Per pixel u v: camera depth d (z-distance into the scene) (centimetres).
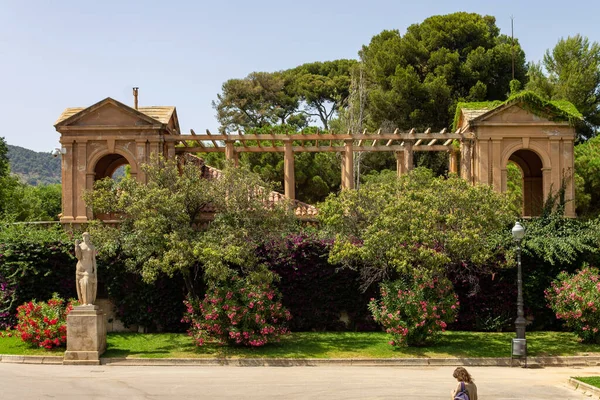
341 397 1508
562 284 2339
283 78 6788
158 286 2397
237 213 2219
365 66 5472
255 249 2352
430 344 2195
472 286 2431
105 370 1850
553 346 2197
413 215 2147
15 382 1642
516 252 2417
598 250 2464
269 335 2162
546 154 2972
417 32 5216
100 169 3469
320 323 2450
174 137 3005
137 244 2200
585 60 4353
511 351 2091
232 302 2117
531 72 4419
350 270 2455
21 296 2395
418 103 4691
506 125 2956
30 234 2470
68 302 2306
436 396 1522
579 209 3794
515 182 3766
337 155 4712
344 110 4853
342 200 2364
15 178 4916
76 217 2956
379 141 4684
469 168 3012
